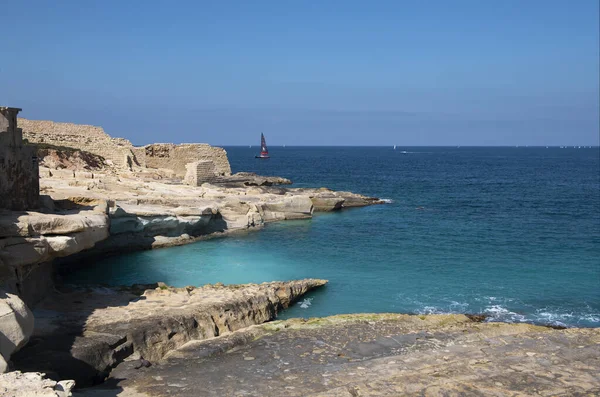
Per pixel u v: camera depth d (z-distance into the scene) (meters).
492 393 11.14
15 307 11.47
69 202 22.16
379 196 71.38
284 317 22.52
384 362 14.24
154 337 16.47
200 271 28.95
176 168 66.44
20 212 16.59
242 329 18.52
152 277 27.41
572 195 73.12
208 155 70.00
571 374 12.23
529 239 39.81
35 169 18.72
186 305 19.66
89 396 12.02
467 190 80.62
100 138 59.97
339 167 144.62
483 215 52.91
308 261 32.00
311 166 148.12
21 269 15.28
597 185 89.81
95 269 28.67
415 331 18.67
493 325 19.81
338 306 23.92
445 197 70.19
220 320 19.11
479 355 13.89
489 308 23.81
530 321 22.33
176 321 17.55
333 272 29.56
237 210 43.25
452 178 106.12
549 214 53.75
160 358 16.25
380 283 27.52
